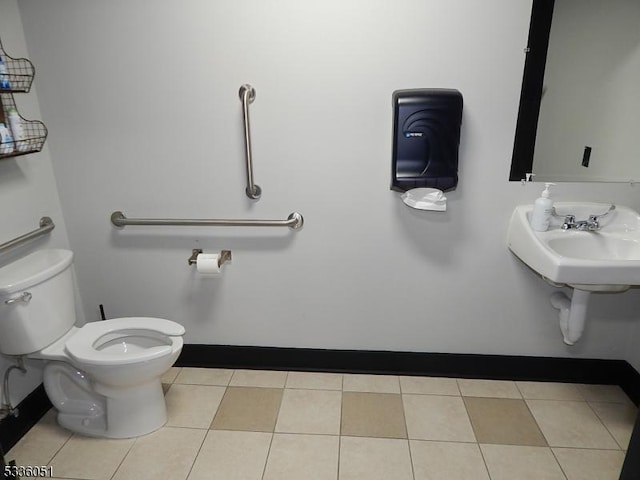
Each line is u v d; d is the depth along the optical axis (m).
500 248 2.08
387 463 1.78
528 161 1.95
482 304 2.18
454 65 1.84
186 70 1.93
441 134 1.83
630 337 2.16
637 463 1.51
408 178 1.88
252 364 2.37
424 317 2.23
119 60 1.94
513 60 1.82
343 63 1.87
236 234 2.16
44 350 1.83
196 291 2.28
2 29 1.82
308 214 2.10
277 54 1.88
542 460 1.79
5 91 1.68
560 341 2.21
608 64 1.81
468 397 2.15
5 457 1.82
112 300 2.33
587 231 1.88
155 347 1.85
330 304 2.24
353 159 2.00
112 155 2.08
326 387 2.23
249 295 2.26
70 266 1.93
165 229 2.18
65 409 1.97
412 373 2.31
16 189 1.90
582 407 2.08
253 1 1.82
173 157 2.06
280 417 2.03
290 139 1.99
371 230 2.10
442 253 2.11
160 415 1.96
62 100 2.01
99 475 1.73
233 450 1.84
